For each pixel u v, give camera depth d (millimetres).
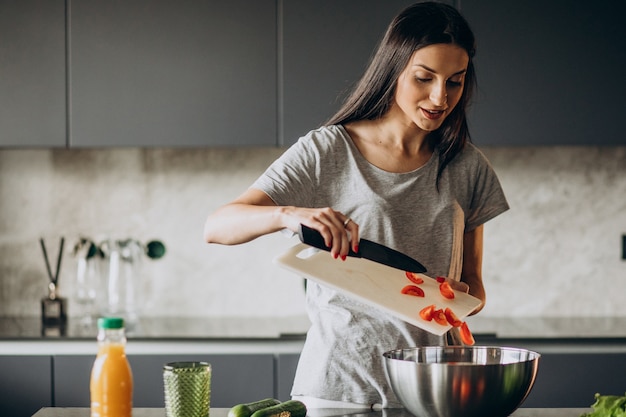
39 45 3178
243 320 3451
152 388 2973
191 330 3154
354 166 1779
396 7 3150
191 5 3170
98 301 3473
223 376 2975
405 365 1370
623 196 3549
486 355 1520
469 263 1986
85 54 3180
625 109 3164
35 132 3191
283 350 3014
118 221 3562
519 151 3547
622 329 3172
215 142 3184
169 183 3562
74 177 3559
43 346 3021
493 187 1917
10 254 3555
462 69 1706
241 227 1583
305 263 1561
